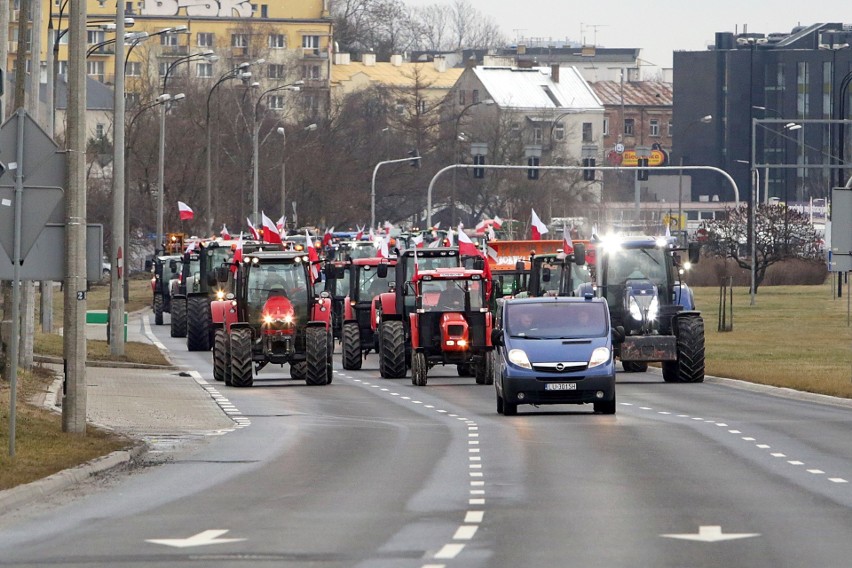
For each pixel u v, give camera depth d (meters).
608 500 38.22
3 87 49.69
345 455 50.28
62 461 45.78
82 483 42.56
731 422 62.66
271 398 78.19
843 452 50.28
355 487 41.28
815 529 33.00
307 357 87.88
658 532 32.62
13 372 46.72
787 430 58.62
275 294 88.19
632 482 42.16
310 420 65.31
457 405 74.31
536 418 66.06
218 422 64.12
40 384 75.12
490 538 31.81
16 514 36.12
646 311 88.25
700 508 36.62
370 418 66.56
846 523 33.94
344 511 36.28
